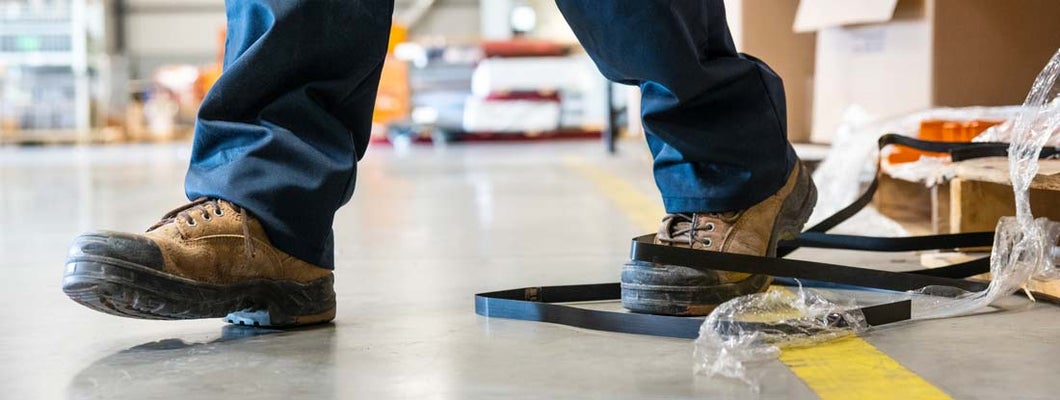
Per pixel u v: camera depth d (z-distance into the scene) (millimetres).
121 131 15062
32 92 14094
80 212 4434
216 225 1555
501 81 11953
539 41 12562
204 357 1466
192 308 1531
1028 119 1806
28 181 6738
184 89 15945
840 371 1300
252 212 1582
